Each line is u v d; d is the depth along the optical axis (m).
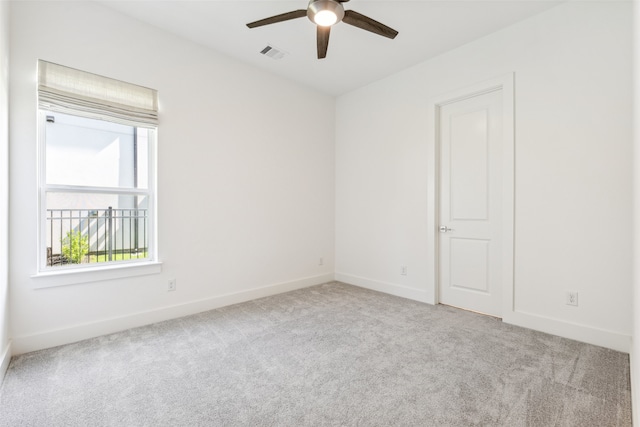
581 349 2.14
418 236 3.37
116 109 2.46
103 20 2.41
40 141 2.21
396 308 3.09
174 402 1.58
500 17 2.52
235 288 3.25
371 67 3.44
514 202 2.61
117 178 2.58
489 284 2.88
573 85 2.30
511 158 2.61
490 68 2.77
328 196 4.25
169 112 2.77
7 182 1.99
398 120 3.56
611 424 1.40
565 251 2.35
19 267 2.07
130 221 2.66
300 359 2.03
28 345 2.09
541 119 2.46
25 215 2.10
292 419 1.45
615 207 2.14
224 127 3.15
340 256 4.27
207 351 2.15
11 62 2.04
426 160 3.29
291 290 3.76
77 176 2.38
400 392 1.66
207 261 3.03
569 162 2.33
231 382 1.76
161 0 2.35
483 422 1.42
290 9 2.46
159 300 2.72
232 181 3.22
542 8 2.41
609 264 2.17
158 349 2.17
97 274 2.38
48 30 2.18
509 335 2.39
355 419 1.45
